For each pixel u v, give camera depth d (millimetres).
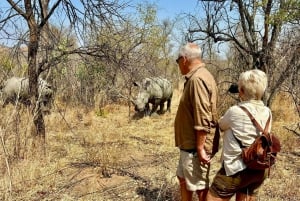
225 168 3545
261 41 8789
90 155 6773
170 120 12422
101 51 7434
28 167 6059
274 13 7480
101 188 5605
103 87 12656
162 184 5430
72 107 11742
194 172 4047
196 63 3990
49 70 8156
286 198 5301
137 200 5172
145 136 9562
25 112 7266
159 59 20953
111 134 9359
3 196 5164
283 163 6984
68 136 9070
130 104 13875
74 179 5930
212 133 3920
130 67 8234
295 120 11070
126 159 7137
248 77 3547
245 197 3633
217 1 8734
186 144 4039
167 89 13539
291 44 7609
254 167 3406
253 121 3447
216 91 3932
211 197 3658
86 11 7238
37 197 5258
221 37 8867
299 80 8117
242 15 8414
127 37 9125
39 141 7230
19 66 7371
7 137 6562
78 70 10078
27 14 7129
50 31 7281
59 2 7156
